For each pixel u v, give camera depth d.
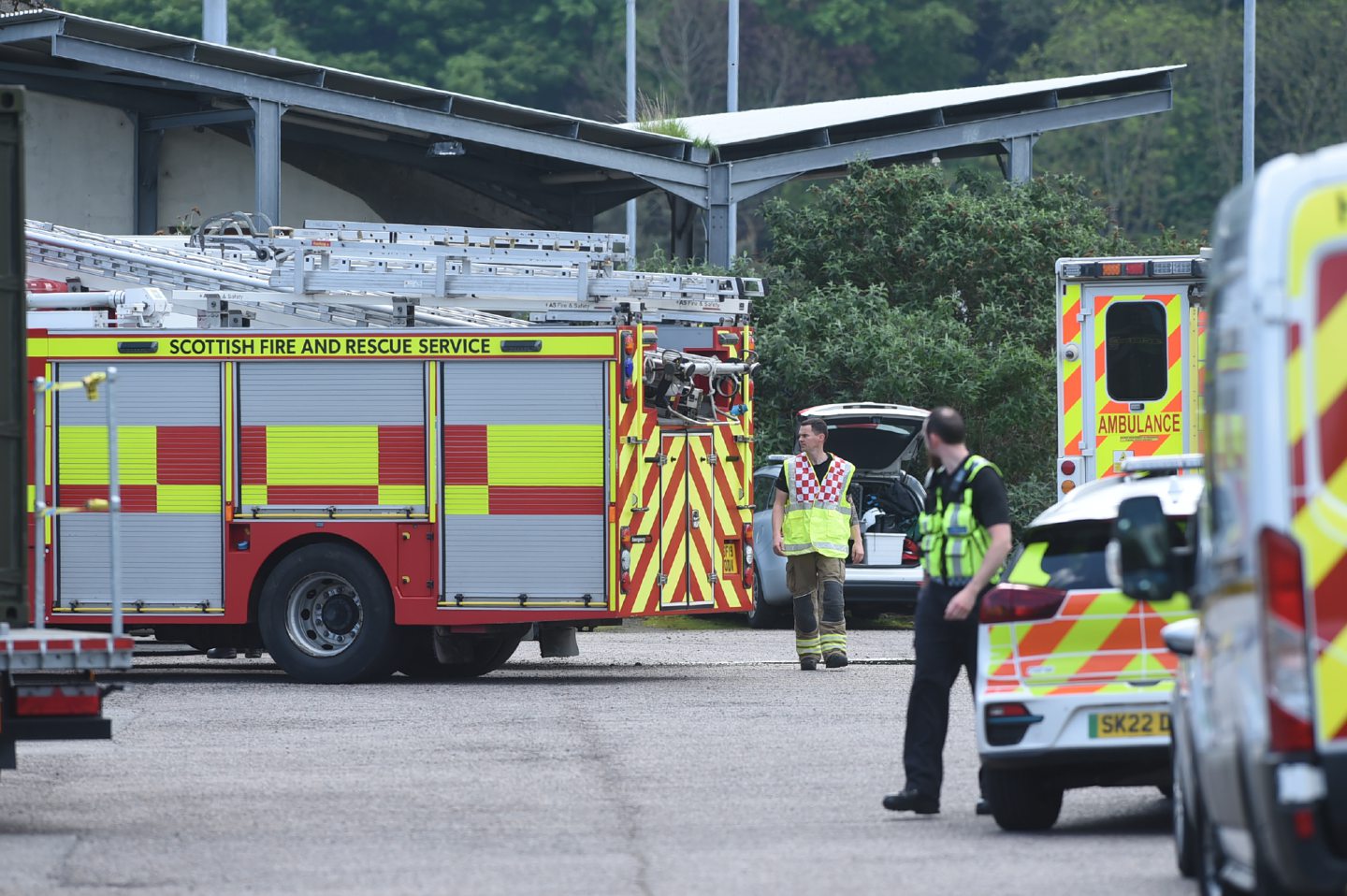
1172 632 23.22
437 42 189.50
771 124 89.06
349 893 23.88
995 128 89.31
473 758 35.03
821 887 24.05
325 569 46.38
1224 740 19.03
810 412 61.00
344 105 79.62
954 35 197.50
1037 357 72.25
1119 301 55.22
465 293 49.12
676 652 55.84
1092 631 27.62
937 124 88.81
